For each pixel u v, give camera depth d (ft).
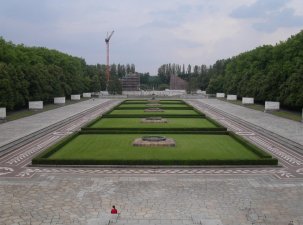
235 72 476.95
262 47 399.03
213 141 143.43
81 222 66.59
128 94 588.50
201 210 72.64
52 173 99.81
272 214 70.74
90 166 106.11
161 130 166.20
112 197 80.12
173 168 105.09
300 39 299.58
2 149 130.41
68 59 464.65
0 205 75.15
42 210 72.43
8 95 240.32
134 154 118.83
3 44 291.99
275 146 139.85
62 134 167.63
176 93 629.92
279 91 290.15
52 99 366.43
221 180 93.56
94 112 275.80
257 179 94.63
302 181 93.04
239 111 282.56
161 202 77.05
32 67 314.55
